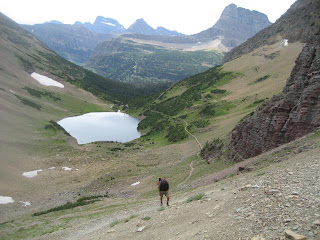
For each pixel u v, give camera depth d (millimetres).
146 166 72500
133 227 15195
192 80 194500
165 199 27281
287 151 24781
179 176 47750
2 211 46750
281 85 113062
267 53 176125
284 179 13195
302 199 9773
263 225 8812
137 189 51031
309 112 29906
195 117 123375
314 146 21641
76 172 69938
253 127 38875
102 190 56906
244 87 142750
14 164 69750
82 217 35000
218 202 13523
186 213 14016
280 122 33719
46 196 55375
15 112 116688
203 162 53781
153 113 162500
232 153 43281
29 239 23844
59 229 27984
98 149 93750
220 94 145000
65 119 153125
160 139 112250
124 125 153500
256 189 12859
